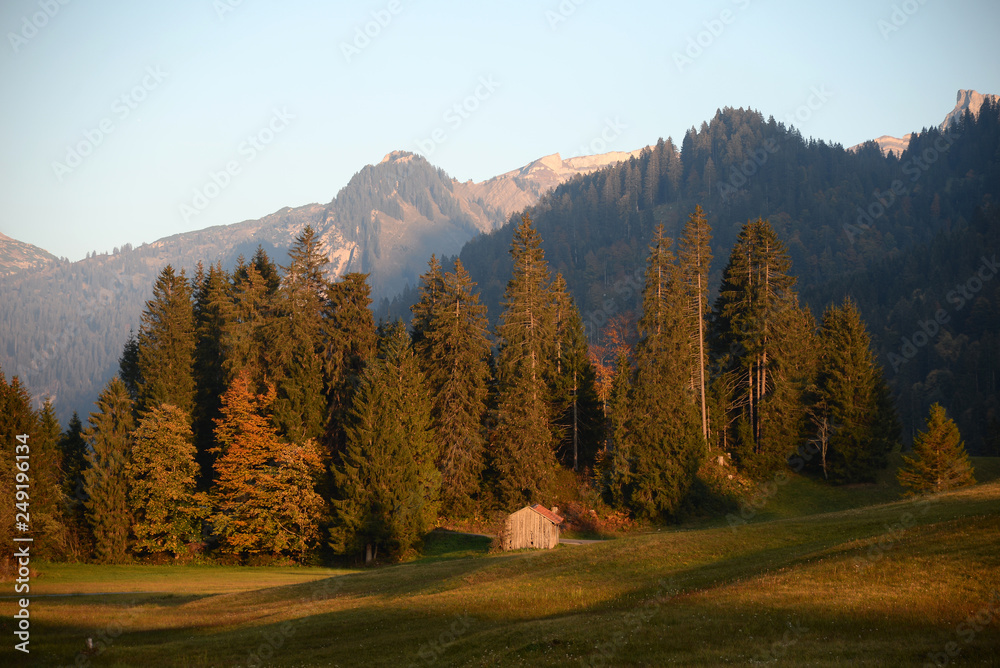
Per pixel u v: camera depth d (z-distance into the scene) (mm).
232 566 60062
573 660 22500
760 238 73750
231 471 62469
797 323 73438
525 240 71812
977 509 35188
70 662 27297
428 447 66188
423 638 27922
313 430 66375
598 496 69938
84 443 70438
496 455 68062
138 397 74250
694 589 29781
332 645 28188
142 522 61469
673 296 70812
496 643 25578
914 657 19453
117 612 37188
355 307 72812
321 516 61188
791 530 38500
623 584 32906
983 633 20609
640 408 67750
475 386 70250
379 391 62906
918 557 27359
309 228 74062
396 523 59875
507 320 70812
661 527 65562
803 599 25297
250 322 75438
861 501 67688
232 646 29047
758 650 21375
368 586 41188
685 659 21297
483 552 59500
